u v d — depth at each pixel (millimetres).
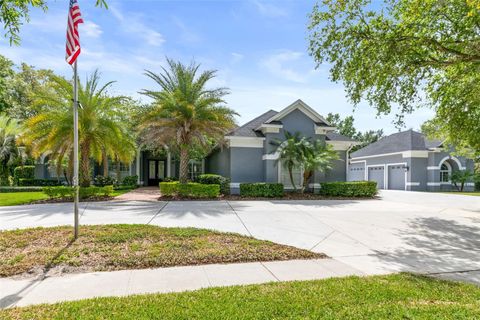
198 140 16062
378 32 8430
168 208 12336
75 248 6156
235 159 18141
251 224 9328
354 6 8555
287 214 11211
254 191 16594
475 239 7957
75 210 6918
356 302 3869
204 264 5586
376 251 6730
